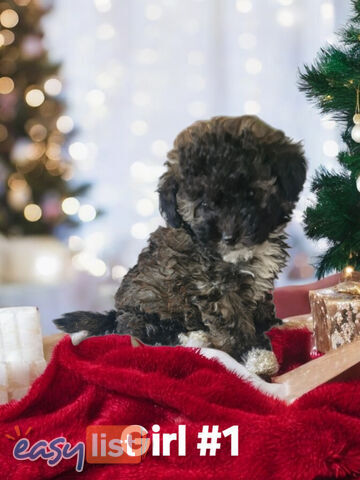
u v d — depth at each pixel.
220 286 0.87
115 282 2.55
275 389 0.76
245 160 0.85
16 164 2.55
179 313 0.88
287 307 1.21
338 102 1.15
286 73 2.54
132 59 2.62
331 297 0.95
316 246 1.98
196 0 2.57
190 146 0.87
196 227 0.86
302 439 0.67
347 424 0.68
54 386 0.76
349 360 0.77
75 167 2.65
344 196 1.18
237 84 2.58
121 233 2.67
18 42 2.53
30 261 2.58
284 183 0.87
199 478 0.64
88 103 2.64
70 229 2.68
